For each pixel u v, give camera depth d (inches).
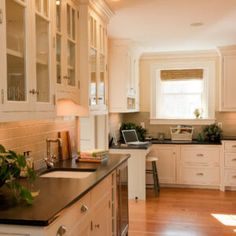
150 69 253.8
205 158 227.6
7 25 70.5
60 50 100.9
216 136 233.3
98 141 194.7
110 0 127.4
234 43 214.5
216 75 243.4
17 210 63.0
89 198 86.0
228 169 221.8
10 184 69.9
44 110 86.0
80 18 119.0
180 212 174.7
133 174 198.8
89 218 86.0
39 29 86.5
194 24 163.9
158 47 227.5
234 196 206.8
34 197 71.8
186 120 249.3
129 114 257.9
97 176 96.7
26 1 76.8
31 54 79.0
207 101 246.2
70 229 71.6
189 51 241.6
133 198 199.6
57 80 99.0
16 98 73.3
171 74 251.6
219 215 169.2
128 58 208.1
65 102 119.8
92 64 127.6
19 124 101.2
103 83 144.6
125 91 201.2
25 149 104.9
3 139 92.8
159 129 254.8
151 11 141.7
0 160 69.8
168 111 255.6
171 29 174.4
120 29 173.6
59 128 131.9
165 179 232.8
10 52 71.1
